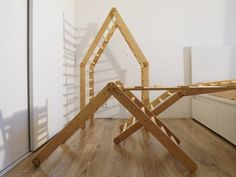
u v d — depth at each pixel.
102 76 4.24
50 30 2.81
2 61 1.78
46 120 2.69
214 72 4.04
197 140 2.70
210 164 1.93
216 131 2.95
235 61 4.02
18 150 2.07
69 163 1.97
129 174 1.73
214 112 3.01
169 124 3.66
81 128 3.35
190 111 4.21
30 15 2.25
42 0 2.54
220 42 4.18
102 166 1.90
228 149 2.35
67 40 3.68
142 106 2.51
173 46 4.20
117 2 4.19
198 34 4.18
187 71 4.20
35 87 2.35
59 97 3.22
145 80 3.33
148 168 1.85
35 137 2.37
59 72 3.21
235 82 2.31
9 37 1.90
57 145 1.93
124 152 2.27
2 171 1.77
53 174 1.74
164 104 2.39
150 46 4.21
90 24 4.22
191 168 1.75
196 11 4.18
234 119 2.42
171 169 1.83
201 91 2.18
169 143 1.81
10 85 1.92
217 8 4.16
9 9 1.90
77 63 4.23
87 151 2.30
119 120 4.07
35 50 2.34
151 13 4.18
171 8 4.18
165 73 4.21
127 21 4.20
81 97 3.46
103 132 3.15
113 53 4.23
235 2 4.14
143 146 2.47
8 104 1.88
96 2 4.21
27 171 1.80
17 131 2.05
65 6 3.54
